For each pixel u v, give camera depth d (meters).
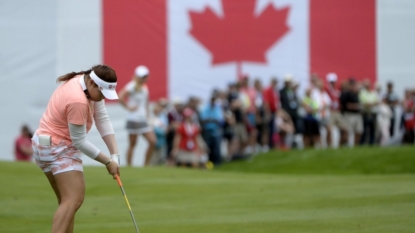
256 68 75.38
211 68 74.94
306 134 67.94
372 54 76.06
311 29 75.75
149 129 53.19
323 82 73.31
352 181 41.44
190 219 29.81
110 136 22.17
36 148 21.09
